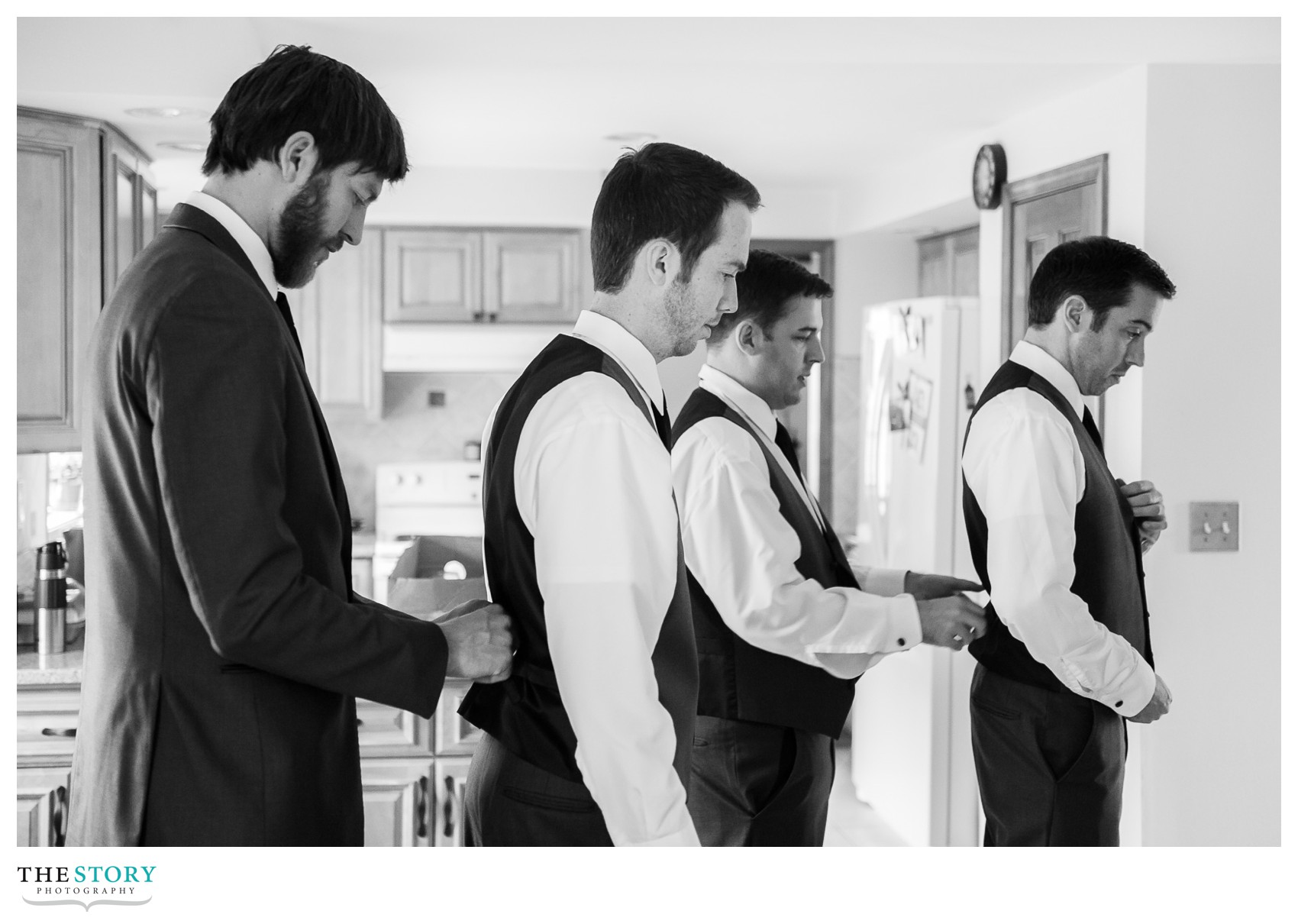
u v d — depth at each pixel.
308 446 1.14
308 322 4.93
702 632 1.72
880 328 3.66
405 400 5.42
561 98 3.25
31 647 2.47
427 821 2.37
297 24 2.57
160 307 1.07
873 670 3.69
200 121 2.65
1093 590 1.88
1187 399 2.62
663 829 1.09
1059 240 3.00
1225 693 2.65
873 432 3.68
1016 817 1.89
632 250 1.22
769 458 1.79
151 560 1.10
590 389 1.14
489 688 1.26
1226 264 2.63
